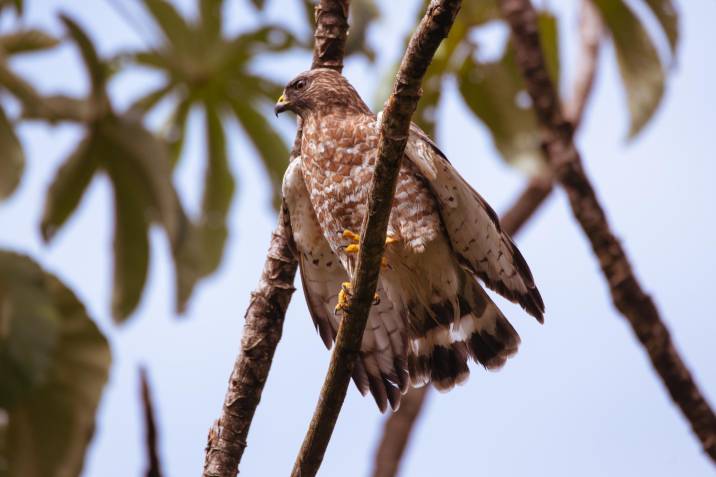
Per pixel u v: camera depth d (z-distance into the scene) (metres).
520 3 11.59
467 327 9.91
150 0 12.66
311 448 7.89
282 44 12.99
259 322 8.78
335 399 7.83
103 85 11.82
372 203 7.39
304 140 10.08
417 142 9.24
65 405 11.00
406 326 10.02
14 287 10.25
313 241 9.95
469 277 9.82
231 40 12.93
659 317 10.90
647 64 12.51
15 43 11.97
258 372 8.68
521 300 9.50
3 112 11.48
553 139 11.27
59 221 12.34
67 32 11.46
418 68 6.85
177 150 13.38
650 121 12.56
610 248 10.94
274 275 8.88
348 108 10.14
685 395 10.86
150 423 7.75
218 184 13.62
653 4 12.28
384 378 9.94
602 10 12.47
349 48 12.57
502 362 9.81
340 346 7.79
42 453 11.04
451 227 9.64
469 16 12.38
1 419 10.95
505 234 9.27
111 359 11.02
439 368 9.93
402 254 9.75
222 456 8.54
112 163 12.16
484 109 12.57
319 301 10.01
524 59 11.45
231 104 13.25
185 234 12.29
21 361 10.08
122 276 12.67
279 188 13.44
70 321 10.92
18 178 11.51
